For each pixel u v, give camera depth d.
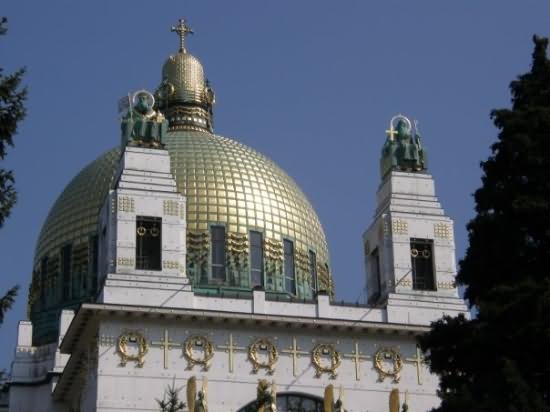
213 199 107.75
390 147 98.62
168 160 93.56
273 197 110.94
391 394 88.19
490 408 62.16
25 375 108.50
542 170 68.25
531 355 64.50
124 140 95.12
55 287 110.44
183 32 128.25
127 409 84.38
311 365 88.81
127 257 89.25
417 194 97.19
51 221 113.62
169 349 86.50
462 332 68.12
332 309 91.25
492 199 69.19
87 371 89.44
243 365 87.50
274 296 95.56
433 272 94.94
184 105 122.62
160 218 91.12
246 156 113.69
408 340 91.12
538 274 67.06
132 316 86.31
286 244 109.69
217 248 105.88
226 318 87.56
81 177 115.38
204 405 81.62
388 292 93.75
